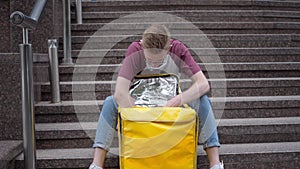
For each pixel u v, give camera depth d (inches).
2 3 150.3
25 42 101.2
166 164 97.4
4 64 125.6
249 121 138.5
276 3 226.4
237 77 171.3
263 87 160.9
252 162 121.0
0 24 150.4
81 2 201.3
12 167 113.0
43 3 113.1
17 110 125.9
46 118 139.9
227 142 132.6
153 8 217.8
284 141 135.1
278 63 173.5
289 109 148.7
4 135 126.0
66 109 139.6
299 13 218.8
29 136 102.6
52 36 168.1
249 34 197.6
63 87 151.4
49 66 145.4
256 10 221.3
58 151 125.3
